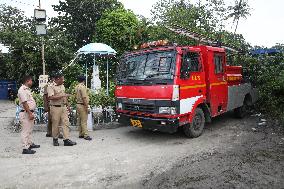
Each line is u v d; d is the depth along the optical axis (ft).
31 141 24.50
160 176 18.21
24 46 58.18
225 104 30.89
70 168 19.69
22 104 22.44
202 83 27.25
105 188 16.62
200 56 27.27
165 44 25.85
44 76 36.83
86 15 68.80
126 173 18.78
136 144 25.46
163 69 24.59
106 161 21.03
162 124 24.12
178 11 53.06
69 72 52.85
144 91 25.03
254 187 16.42
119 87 27.50
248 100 37.29
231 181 17.24
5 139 27.37
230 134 28.50
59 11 70.44
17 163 20.70
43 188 16.70
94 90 37.52
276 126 31.48
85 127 27.14
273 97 39.19
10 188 16.71
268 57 44.14
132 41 53.31
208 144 25.11
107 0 68.95
